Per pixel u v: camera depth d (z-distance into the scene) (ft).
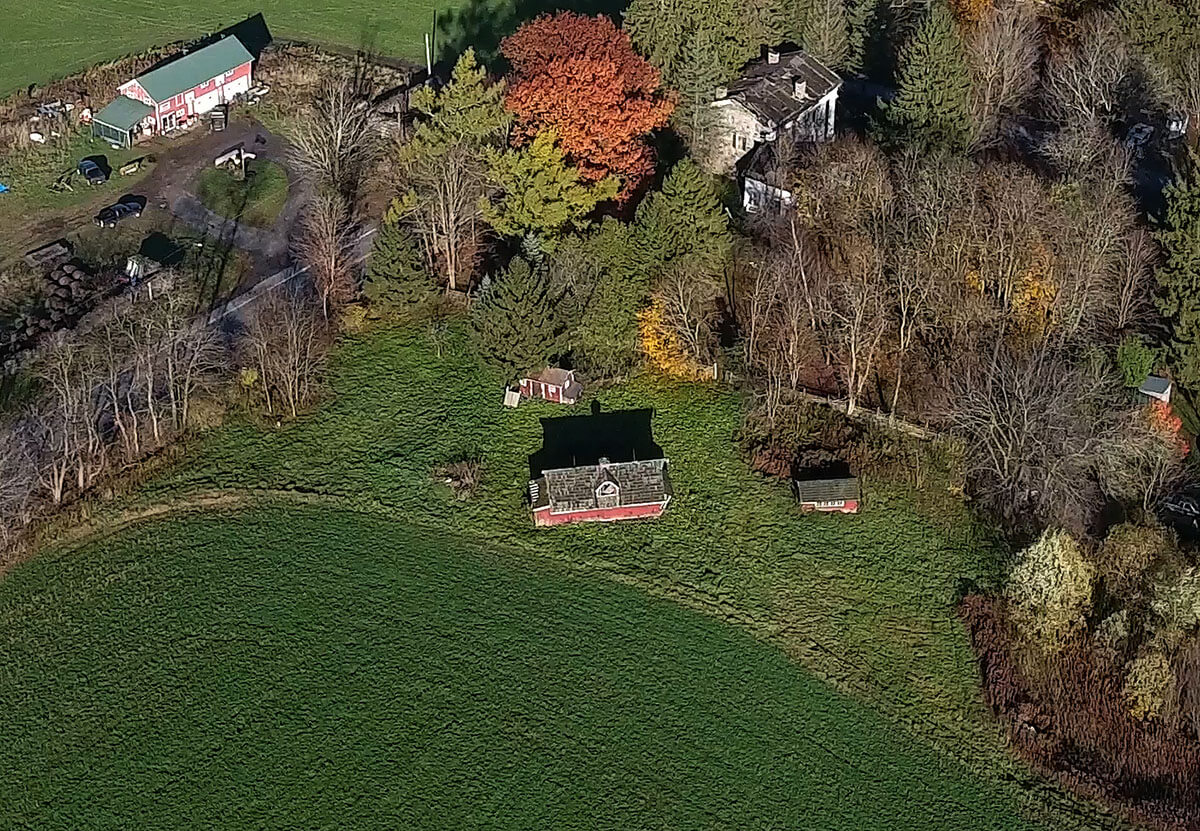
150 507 260.62
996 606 239.30
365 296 313.32
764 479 268.62
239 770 212.84
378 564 250.16
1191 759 214.48
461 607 242.37
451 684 228.02
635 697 226.79
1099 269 276.21
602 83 305.32
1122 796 208.54
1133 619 230.07
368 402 286.66
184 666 229.25
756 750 218.59
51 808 206.28
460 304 312.71
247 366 287.48
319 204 312.09
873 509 261.85
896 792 212.02
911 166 300.81
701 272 292.20
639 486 258.57
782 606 243.40
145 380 273.33
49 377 273.75
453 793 210.79
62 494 259.60
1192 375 279.69
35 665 228.63
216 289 315.58
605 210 322.34
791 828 206.59
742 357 288.71
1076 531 244.42
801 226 300.81
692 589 246.88
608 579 248.73
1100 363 267.18
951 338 285.43
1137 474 256.32
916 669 231.71
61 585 244.01
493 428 280.92
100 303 306.55
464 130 310.24
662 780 213.66
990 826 206.49
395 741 218.18
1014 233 274.77
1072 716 221.87
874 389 288.10
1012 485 253.65
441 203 302.45
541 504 256.93
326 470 270.05
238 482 266.77
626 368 295.28
